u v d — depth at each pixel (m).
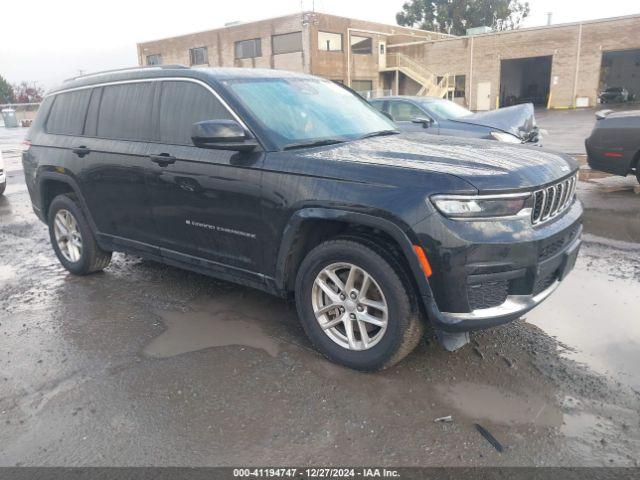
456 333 3.07
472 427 2.76
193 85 3.97
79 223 5.00
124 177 4.38
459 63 39.94
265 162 3.46
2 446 2.73
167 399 3.08
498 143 3.86
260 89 3.96
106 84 4.71
